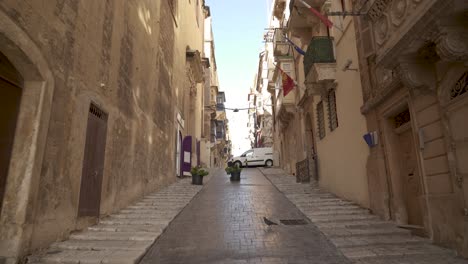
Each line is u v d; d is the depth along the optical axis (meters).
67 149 5.99
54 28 5.51
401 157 7.24
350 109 9.34
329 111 11.38
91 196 6.96
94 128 7.23
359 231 6.34
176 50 17.25
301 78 16.69
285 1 19.61
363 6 7.81
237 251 5.27
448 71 5.14
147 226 6.80
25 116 4.95
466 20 4.21
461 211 4.88
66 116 5.96
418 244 5.53
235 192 12.08
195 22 25.36
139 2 10.80
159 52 13.46
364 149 8.44
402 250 5.17
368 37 8.06
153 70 12.45
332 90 11.02
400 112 7.15
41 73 5.04
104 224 7.05
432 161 5.63
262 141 44.22
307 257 4.96
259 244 5.64
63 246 5.32
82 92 6.59
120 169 8.68
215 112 39.72
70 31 6.10
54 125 5.55
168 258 4.98
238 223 7.23
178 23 17.84
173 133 15.70
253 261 4.77
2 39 4.35
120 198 8.57
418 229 6.05
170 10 15.82
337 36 10.33
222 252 5.23
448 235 5.20
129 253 4.97
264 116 42.38
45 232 5.22
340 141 10.21
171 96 15.58
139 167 10.31
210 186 14.26
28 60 4.76
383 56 5.64
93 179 7.08
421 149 5.90
